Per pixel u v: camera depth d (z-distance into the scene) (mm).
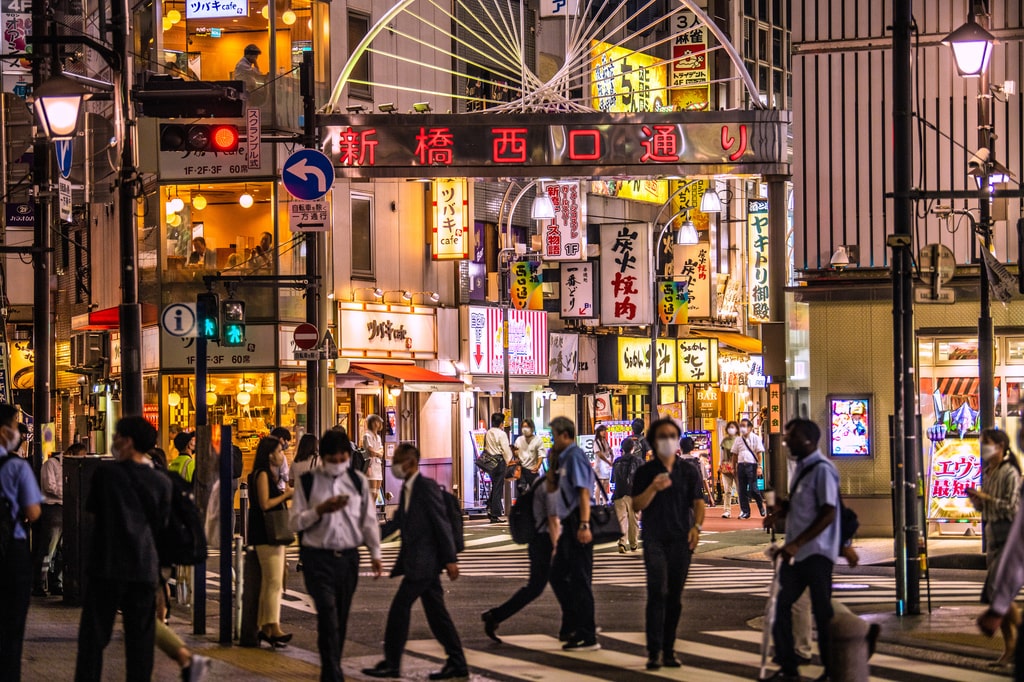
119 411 49562
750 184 65875
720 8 68562
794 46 33125
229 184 42938
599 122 37031
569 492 17188
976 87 32250
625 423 49625
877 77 32781
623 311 50812
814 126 33156
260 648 17641
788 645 14859
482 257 49938
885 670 15617
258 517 17688
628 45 59375
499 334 49125
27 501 13273
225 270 42812
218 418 42562
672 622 15977
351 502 14758
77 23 40250
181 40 43375
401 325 45281
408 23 47438
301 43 43688
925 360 33281
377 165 37062
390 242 45844
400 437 45500
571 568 17328
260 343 42375
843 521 14812
